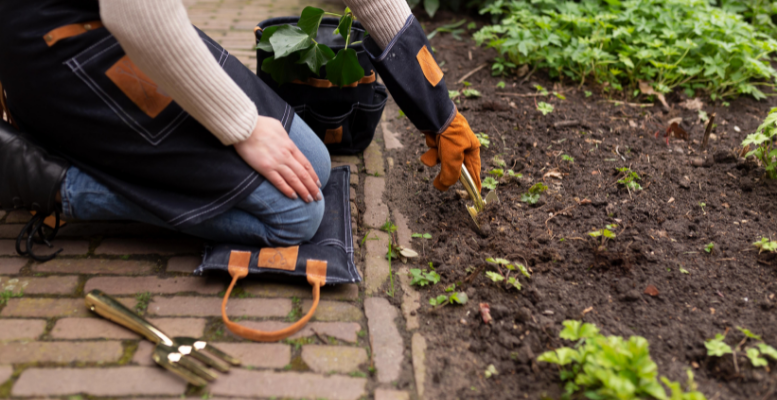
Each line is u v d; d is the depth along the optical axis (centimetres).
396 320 166
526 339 158
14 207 168
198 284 174
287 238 175
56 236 190
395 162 247
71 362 145
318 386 144
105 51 149
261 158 158
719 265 183
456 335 162
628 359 134
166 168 158
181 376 143
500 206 214
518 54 320
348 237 190
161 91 153
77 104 151
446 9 410
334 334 160
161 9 128
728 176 231
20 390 137
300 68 213
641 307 168
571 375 145
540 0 336
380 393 143
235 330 154
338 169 219
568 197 221
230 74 172
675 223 204
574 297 173
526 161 246
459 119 186
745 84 294
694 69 295
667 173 233
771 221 204
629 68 306
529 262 187
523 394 144
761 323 161
